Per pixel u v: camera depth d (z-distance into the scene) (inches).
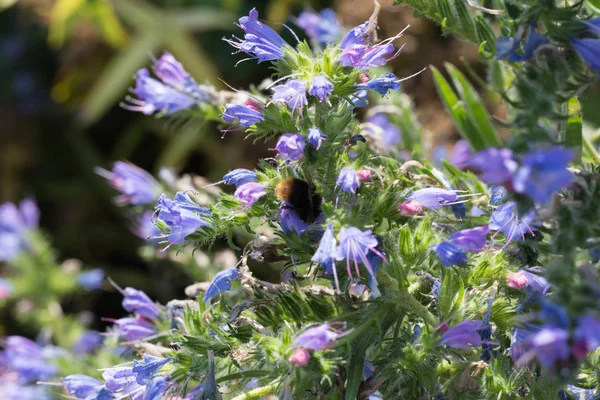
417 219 21.2
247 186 20.6
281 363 20.2
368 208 20.6
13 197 44.3
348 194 20.4
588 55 19.2
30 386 28.2
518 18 19.5
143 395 21.3
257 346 20.6
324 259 19.8
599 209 19.0
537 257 20.7
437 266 21.6
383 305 20.9
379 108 26.4
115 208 43.2
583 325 17.9
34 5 46.3
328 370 20.0
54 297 30.5
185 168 41.7
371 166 21.6
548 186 18.2
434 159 27.6
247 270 21.4
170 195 25.8
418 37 31.4
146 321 24.0
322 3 39.8
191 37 43.6
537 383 20.8
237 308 21.1
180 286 32.8
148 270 39.4
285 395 20.3
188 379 21.2
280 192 20.5
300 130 20.6
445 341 20.4
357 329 20.6
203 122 25.1
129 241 41.9
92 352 29.5
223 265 26.4
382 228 21.0
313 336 19.9
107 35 43.2
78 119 44.8
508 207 20.4
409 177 21.6
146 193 26.1
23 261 30.5
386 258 20.7
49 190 44.4
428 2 22.2
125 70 41.6
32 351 27.4
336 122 20.7
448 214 22.4
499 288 20.9
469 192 23.1
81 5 42.1
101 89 41.3
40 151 45.6
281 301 20.7
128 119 44.6
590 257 20.1
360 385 20.8
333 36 27.4
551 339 18.0
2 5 46.5
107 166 44.9
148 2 44.4
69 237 42.4
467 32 22.1
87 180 44.4
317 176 20.7
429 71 31.9
